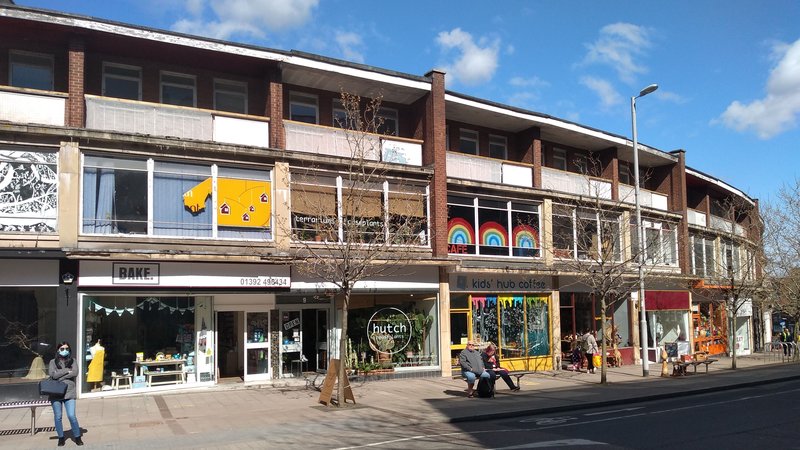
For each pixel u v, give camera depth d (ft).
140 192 54.39
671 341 100.83
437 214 68.74
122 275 52.39
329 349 64.69
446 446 33.19
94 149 52.42
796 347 107.34
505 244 76.95
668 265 100.48
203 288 55.47
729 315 112.78
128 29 53.88
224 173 58.08
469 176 75.36
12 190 49.78
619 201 85.71
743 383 66.18
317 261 53.98
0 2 57.00
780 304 128.98
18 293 49.52
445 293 69.31
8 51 54.19
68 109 52.16
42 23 51.03
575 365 79.61
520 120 80.02
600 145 93.04
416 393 56.90
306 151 62.69
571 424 40.98
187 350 56.85
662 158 102.53
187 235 55.93
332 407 48.32
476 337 72.64
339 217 54.08
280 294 60.39
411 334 68.74
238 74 63.93
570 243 82.94
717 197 130.62
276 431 38.58
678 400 54.90
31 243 49.60
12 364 48.85
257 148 58.44
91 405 48.83
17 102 50.85
